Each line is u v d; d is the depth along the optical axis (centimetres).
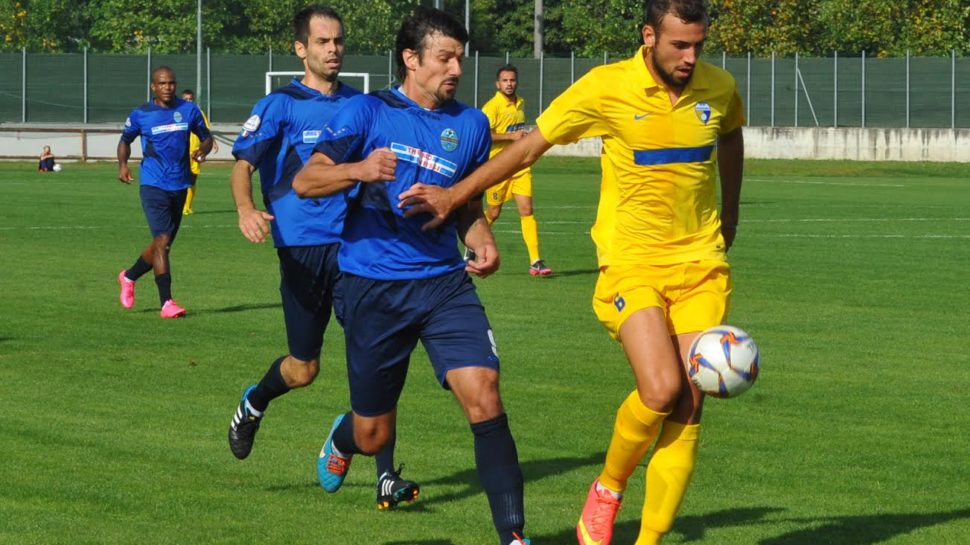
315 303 1631
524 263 4072
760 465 1669
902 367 2348
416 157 1280
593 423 1902
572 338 2648
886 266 3928
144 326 2766
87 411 1953
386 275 1280
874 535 1375
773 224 5397
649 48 1257
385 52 13688
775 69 10862
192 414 1939
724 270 1290
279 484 1573
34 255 4097
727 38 12712
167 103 2956
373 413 1338
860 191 7750
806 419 1933
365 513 1455
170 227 2956
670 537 1371
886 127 10712
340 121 1273
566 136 1269
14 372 2252
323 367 2338
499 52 16700
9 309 2992
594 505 1272
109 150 10619
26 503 1470
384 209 1277
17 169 9306
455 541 1352
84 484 1552
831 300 3209
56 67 10731
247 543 1334
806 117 10856
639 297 1253
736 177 1371
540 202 6719
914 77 10612
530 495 1529
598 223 1321
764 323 2852
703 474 1627
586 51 13775
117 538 1343
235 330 2722
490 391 1240
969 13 12331
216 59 10825
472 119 1312
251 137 1728
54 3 14788
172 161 2952
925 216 5844
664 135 1252
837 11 12588
